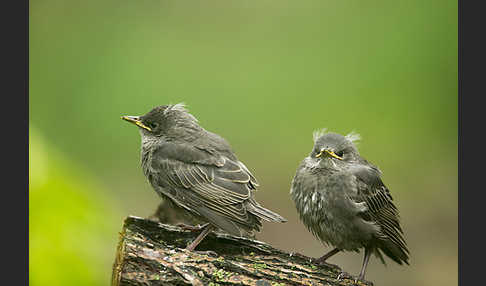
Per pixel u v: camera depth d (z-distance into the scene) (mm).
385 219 9578
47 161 9461
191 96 17469
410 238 14766
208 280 7848
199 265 7938
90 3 18578
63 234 9102
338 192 9219
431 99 18031
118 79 17453
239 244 8805
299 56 18672
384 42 18969
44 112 16719
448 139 17469
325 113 17672
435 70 18469
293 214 15141
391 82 18297
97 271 9148
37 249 8820
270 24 19312
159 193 9656
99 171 15750
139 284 7637
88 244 9297
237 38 18891
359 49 18922
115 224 9914
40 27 18062
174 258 7961
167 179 9422
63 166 9750
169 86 17516
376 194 9484
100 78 17484
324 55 18656
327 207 9281
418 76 18422
